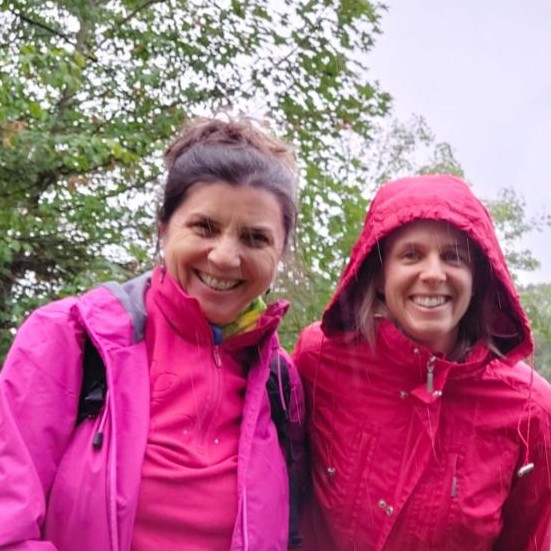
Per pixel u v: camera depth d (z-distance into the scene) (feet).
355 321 3.97
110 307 3.37
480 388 3.91
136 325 3.36
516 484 4.01
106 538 3.01
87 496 3.02
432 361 3.81
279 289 3.79
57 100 10.18
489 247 3.75
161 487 3.18
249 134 3.56
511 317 3.90
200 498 3.23
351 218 9.45
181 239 3.43
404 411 3.91
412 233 3.75
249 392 3.50
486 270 3.86
